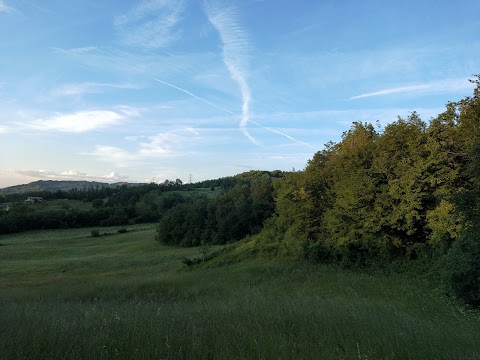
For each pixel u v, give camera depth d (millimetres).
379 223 23297
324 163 33344
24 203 130375
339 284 19469
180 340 5867
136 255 64250
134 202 133875
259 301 11797
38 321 7145
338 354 5520
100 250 74938
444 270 14906
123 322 7066
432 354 5680
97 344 5438
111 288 24141
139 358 5047
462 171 20734
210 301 14445
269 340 6082
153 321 7227
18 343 5355
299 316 8461
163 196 132250
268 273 26328
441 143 21359
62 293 23000
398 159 23609
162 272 39656
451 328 7938
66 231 106250
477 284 13070
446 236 20172
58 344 5387
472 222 14102
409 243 23656
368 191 23844
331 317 8375
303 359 5336
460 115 20766
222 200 77062
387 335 6598
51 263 56812
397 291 16375
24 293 24047
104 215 117188
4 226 101688
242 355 5305
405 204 22328
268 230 38156
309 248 28906
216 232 73500
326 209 29109
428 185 22234
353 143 29219
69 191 168125
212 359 5281
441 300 13867
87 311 9477
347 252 25547
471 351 5875
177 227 77562
